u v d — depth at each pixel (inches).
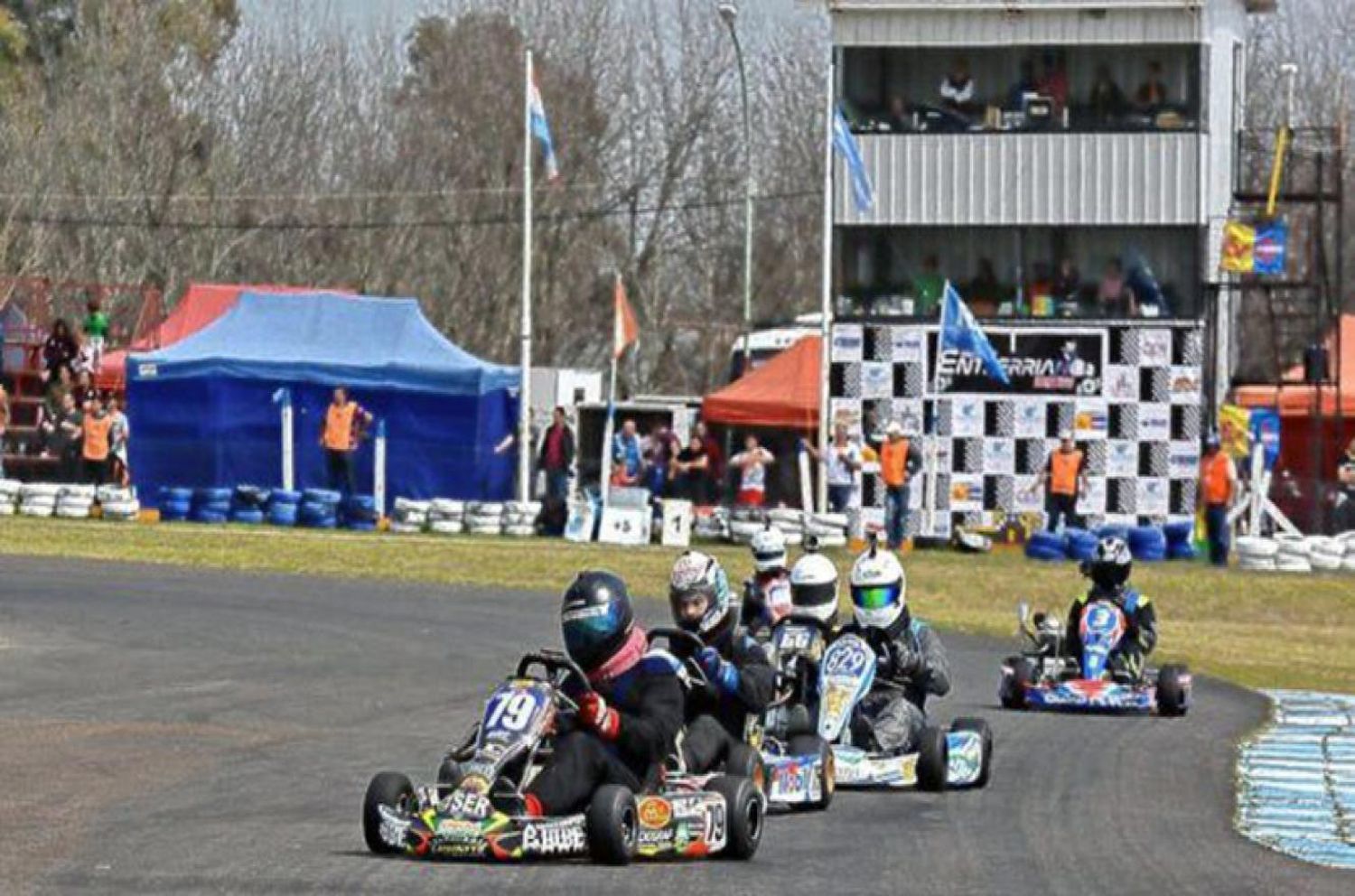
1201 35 3184.1
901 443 2886.3
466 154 5472.4
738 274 5580.7
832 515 2908.5
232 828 917.8
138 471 3238.2
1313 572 2755.9
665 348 5492.1
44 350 3582.7
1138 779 1210.6
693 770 928.9
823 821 999.6
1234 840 997.8
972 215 3230.8
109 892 759.1
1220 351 3275.1
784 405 3262.8
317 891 764.0
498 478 3297.2
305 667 1627.7
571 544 2861.7
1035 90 3221.0
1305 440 3545.8
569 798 857.5
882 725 1130.0
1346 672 2003.0
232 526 3038.9
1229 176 3270.2
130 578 2314.2
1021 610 1599.4
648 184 5561.0
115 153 5034.5
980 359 3176.7
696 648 960.3
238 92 5408.5
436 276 5295.3
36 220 4904.0
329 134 5497.1
